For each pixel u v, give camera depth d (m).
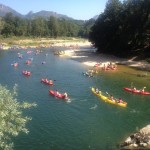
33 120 40.50
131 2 100.75
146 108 47.59
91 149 32.47
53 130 37.41
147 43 94.25
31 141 33.94
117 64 89.88
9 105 20.69
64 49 144.12
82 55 112.31
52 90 57.66
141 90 56.94
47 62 95.19
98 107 47.56
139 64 87.56
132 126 39.56
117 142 34.28
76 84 63.00
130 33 97.69
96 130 37.91
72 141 34.47
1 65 87.00
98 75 72.62
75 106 47.81
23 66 86.06
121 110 46.34
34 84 62.44
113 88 59.75
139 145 31.98
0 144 21.56
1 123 19.45
